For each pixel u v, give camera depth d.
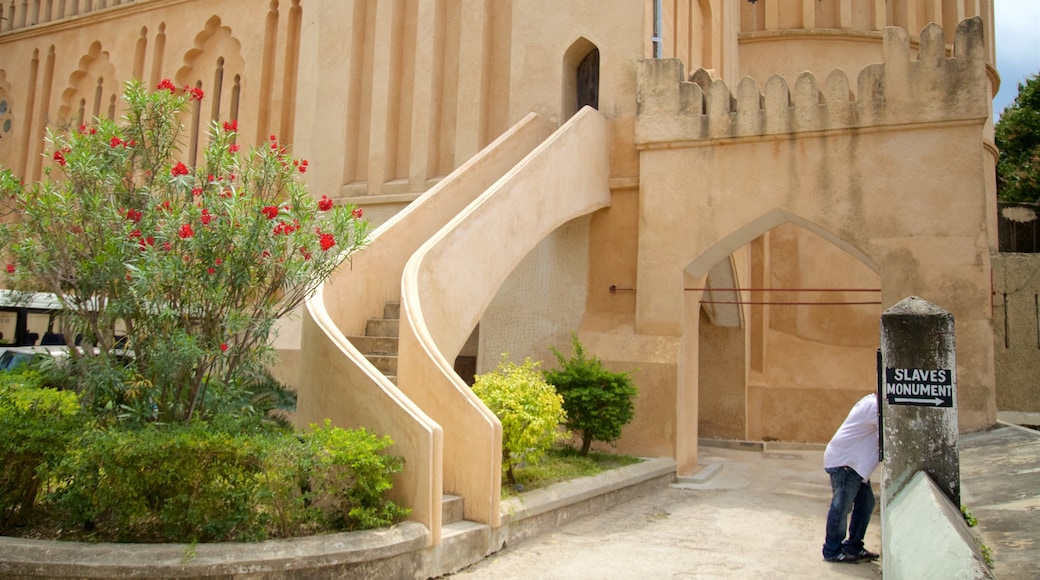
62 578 4.83
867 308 16.53
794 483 11.02
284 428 7.78
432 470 5.93
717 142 11.12
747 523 8.12
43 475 5.40
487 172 11.22
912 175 10.02
